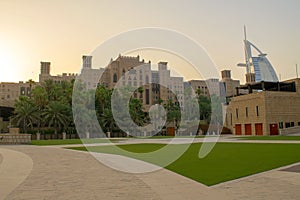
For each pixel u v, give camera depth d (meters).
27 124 62.31
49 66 109.38
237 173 10.20
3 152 20.56
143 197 6.97
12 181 9.20
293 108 55.75
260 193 7.17
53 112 57.50
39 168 12.29
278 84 57.72
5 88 117.38
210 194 7.19
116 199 6.79
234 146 23.30
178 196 7.04
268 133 53.00
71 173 10.84
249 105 58.09
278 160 13.60
